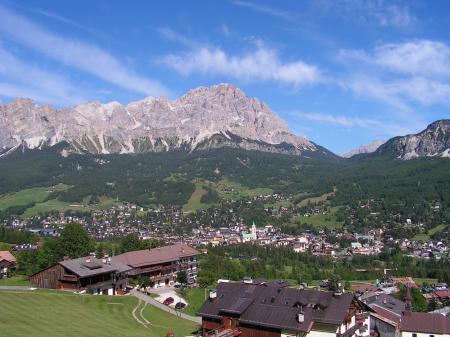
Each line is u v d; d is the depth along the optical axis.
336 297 90.81
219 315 93.88
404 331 115.19
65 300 112.44
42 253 168.00
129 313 114.06
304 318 86.69
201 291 158.75
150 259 175.12
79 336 81.00
